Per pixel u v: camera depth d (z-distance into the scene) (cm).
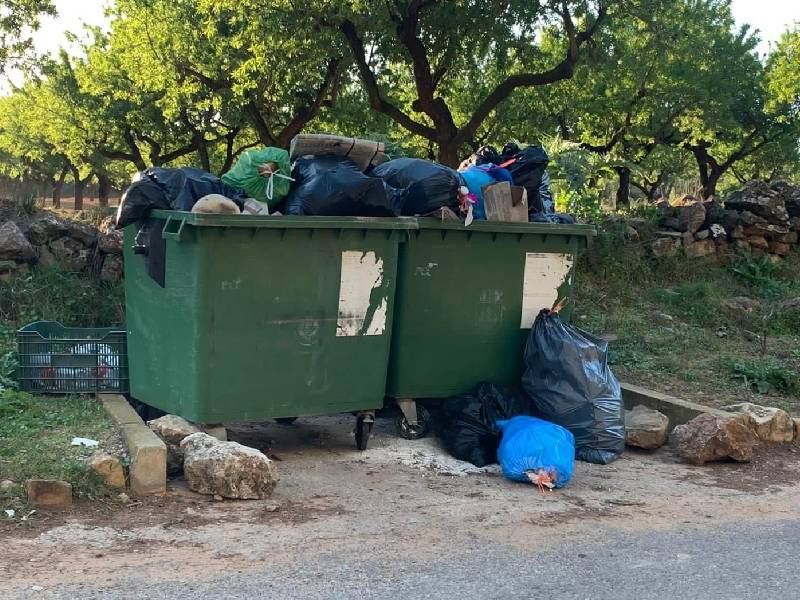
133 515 446
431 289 623
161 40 1888
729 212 1191
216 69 1909
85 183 4681
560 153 1228
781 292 1114
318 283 569
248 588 359
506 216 645
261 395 559
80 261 898
